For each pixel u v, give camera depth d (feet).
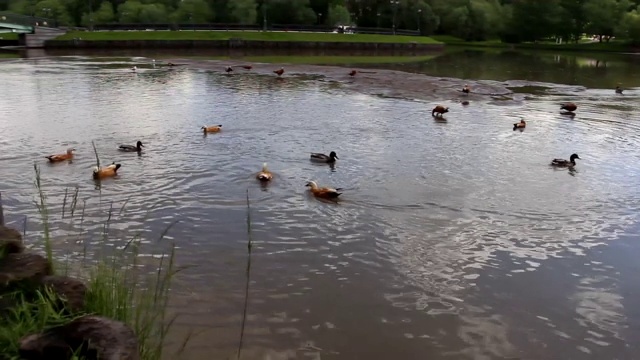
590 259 33.32
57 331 13.52
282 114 80.28
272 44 251.60
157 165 50.42
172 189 43.60
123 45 230.89
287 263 31.27
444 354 23.54
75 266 28.09
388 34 308.40
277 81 125.80
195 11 306.14
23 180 44.50
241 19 300.40
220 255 31.83
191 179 46.42
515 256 33.40
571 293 29.22
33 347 13.07
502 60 225.15
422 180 48.52
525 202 43.42
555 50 306.55
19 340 13.32
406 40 291.58
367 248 33.78
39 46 219.82
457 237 35.99
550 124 79.10
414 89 116.88
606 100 108.99
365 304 27.25
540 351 24.11
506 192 45.88
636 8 334.65
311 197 42.83
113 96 93.86
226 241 33.86
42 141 58.90
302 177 48.19
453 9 354.95
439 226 37.78
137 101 88.79
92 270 22.38
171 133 64.59
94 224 35.53
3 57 178.81
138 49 232.32
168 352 22.04
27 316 14.49
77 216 36.83
